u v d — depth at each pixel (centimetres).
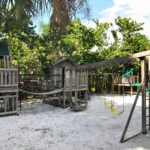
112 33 2214
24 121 937
